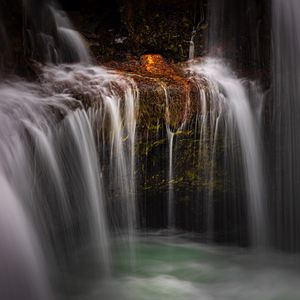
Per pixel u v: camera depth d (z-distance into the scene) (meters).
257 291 6.28
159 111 6.56
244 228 7.79
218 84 7.13
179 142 6.75
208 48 8.96
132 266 6.91
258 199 7.54
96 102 6.40
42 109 6.12
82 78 7.07
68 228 6.52
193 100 6.74
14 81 6.80
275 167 7.64
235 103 7.07
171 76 7.32
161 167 6.82
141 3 9.08
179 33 9.09
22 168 5.73
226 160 7.12
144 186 6.88
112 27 9.32
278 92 7.68
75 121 6.28
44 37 8.13
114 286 6.30
